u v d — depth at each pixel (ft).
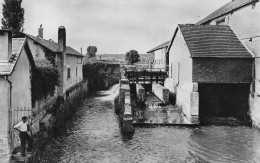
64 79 81.51
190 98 69.87
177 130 65.72
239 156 50.21
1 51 39.52
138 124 68.64
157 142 57.52
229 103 78.18
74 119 80.69
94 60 182.19
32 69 51.37
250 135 62.08
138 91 91.15
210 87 77.71
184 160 48.57
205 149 53.52
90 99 121.08
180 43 84.23
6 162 37.04
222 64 69.97
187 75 75.15
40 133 50.29
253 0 66.64
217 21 91.56
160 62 151.02
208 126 69.15
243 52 70.59
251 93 69.87
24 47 45.93
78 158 49.06
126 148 54.34
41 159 47.29
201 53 70.23
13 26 86.02
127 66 194.80
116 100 99.25
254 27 67.97
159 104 88.84
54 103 70.54
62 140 59.52
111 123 75.31
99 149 53.78
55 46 96.68
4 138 38.47
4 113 38.55
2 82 38.42
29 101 49.08
